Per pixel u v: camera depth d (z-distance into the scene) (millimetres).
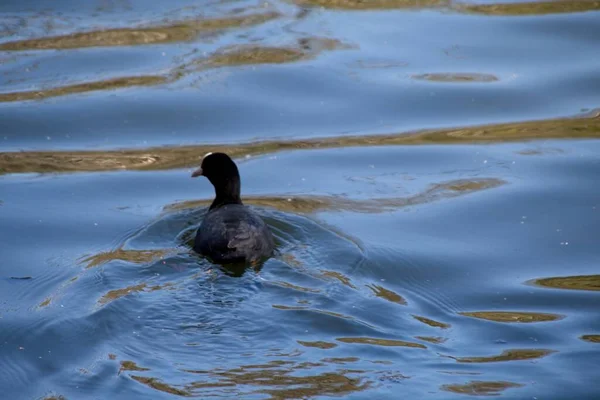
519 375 10625
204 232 13883
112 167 17438
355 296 12406
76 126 18922
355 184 16891
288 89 20672
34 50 22219
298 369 10531
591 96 20188
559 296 13055
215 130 18969
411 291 12969
